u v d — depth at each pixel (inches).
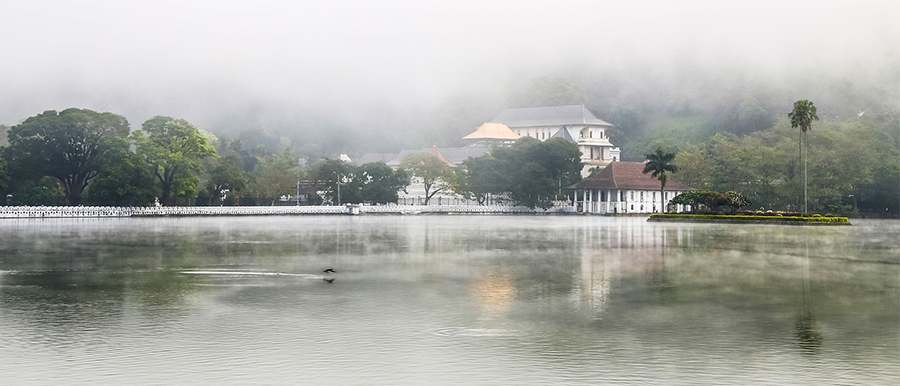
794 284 1694.1
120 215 6063.0
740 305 1386.6
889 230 4330.7
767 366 943.7
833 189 7160.4
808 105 5452.8
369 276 1840.6
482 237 3526.1
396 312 1314.0
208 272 1926.7
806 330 1157.7
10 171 6033.5
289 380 887.1
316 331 1149.7
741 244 3011.8
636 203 7859.3
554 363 959.0
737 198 5679.1
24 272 1921.8
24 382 877.2
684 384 870.4
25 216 5634.8
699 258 2341.3
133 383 875.4
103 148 6122.1
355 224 5137.8
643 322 1221.1
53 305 1385.3
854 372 916.0
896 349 1031.6
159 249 2669.8
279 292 1557.6
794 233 3917.3
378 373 916.0
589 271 1953.7
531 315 1283.2
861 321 1228.5
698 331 1147.9
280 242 3080.7
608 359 977.5
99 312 1314.0
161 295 1512.1
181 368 935.0
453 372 920.3
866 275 1879.9
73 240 3161.9
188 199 6968.5
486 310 1333.7
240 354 1004.6
